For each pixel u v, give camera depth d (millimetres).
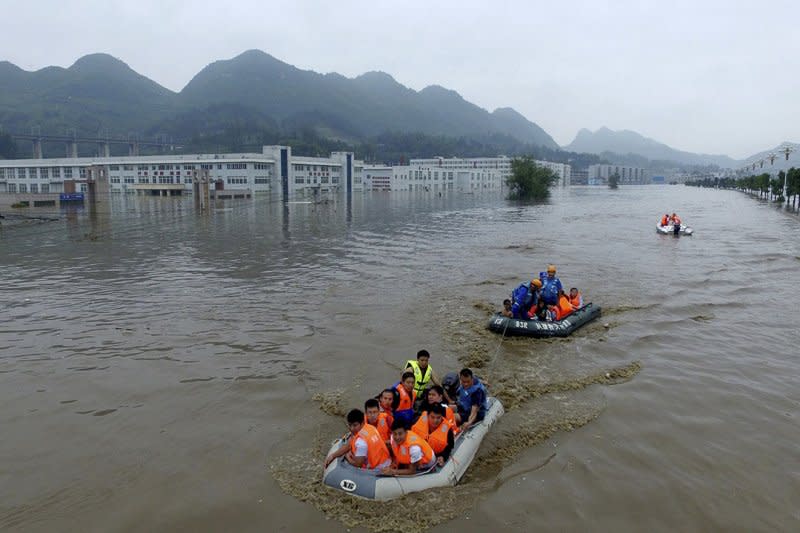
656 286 19812
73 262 25516
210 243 32250
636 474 7703
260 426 9156
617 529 6570
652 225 44688
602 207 71500
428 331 14344
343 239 34375
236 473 7762
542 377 11227
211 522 6719
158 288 19594
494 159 199375
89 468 7953
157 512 6934
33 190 102562
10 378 11258
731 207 71000
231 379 11133
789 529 6559
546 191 94938
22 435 8930
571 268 23656
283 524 6641
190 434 8906
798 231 39344
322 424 9211
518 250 29406
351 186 114688
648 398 10188
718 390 10539
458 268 23719
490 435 8766
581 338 13703
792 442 8562
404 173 135250
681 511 6891
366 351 12773
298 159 97250
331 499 7086
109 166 98000
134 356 12508
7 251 29266
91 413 9695
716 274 22172
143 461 8117
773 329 14469
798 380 11055
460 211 61500
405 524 6590
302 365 11898
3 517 6855
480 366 11883
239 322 15156
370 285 20047
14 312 16312
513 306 14516
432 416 7891
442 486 7238
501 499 7098
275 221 46969
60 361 12219
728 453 8250
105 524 6727
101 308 16750
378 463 7375
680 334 14031
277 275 22047
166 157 94250
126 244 31875
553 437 8750
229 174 90438
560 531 6512
